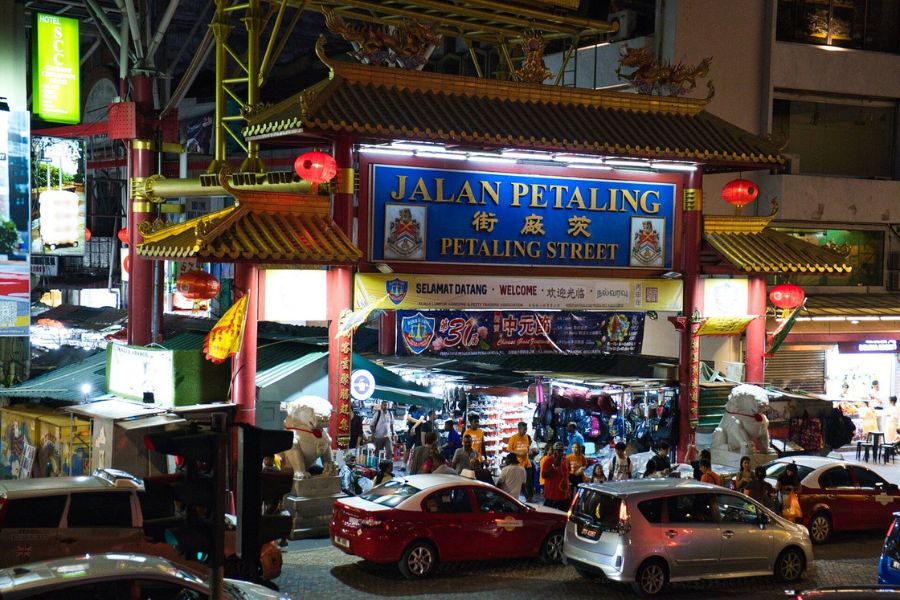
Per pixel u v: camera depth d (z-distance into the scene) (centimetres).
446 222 2342
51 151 2997
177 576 1155
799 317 3312
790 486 2059
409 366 2855
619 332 2575
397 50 2298
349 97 2188
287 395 2186
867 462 3128
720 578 1777
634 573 1655
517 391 2600
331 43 4809
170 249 2066
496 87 2375
